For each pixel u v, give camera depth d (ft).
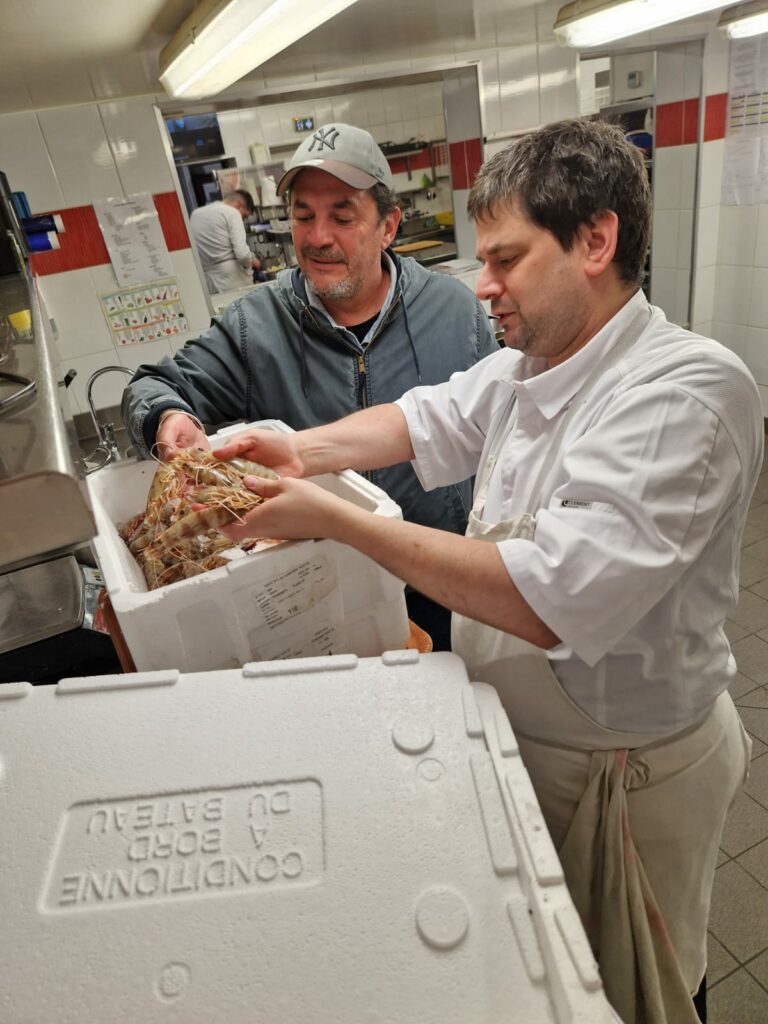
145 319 9.87
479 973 1.48
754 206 12.12
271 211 13.82
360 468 3.72
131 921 1.60
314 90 9.63
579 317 2.62
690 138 12.06
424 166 17.06
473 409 3.68
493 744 1.98
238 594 2.58
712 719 3.11
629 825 3.03
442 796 1.84
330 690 2.18
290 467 3.46
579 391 2.73
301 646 2.88
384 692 2.17
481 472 3.52
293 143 15.06
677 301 13.56
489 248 2.53
